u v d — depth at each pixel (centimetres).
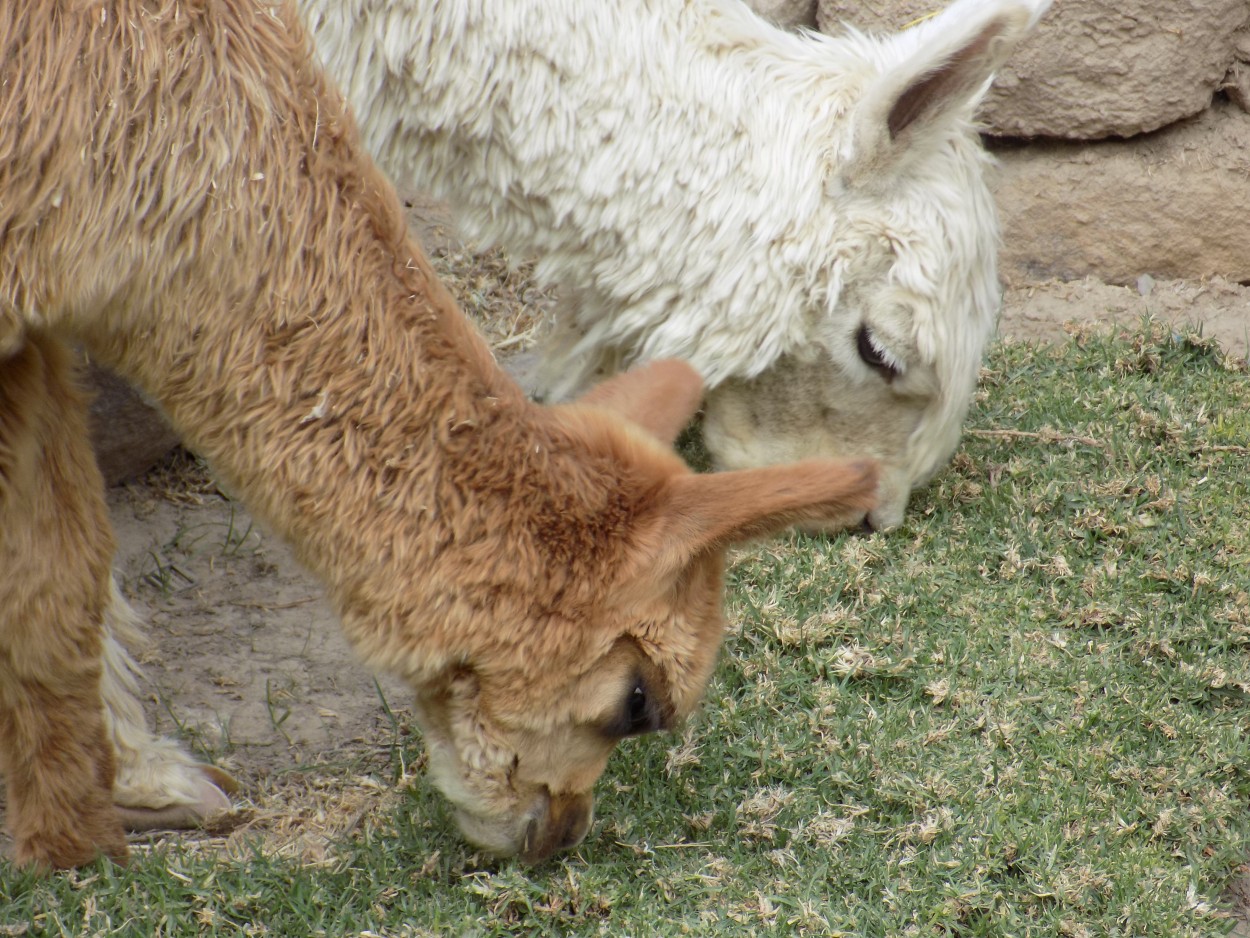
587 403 409
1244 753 504
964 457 670
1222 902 465
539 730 386
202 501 679
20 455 371
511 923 422
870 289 570
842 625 559
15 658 390
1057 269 852
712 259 562
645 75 543
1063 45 797
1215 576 586
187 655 577
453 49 527
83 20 328
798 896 439
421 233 884
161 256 340
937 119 545
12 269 333
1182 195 821
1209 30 789
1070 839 465
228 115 340
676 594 376
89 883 410
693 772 491
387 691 567
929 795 478
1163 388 727
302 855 446
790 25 848
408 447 358
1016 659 545
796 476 346
